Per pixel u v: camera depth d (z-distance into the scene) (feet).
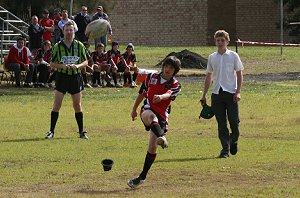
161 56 262.06
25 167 85.35
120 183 76.18
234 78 91.86
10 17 287.07
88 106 149.48
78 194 70.90
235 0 374.43
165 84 74.02
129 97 166.50
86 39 209.26
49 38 207.51
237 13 374.22
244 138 108.27
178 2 373.61
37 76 192.75
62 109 144.25
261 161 88.02
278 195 69.62
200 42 374.63
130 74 193.77
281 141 104.78
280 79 211.41
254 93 171.94
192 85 192.95
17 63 190.60
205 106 92.94
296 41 367.45
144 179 74.08
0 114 137.28
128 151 96.63
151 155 73.20
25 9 290.97
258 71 236.43
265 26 372.99
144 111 74.08
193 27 374.02
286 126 120.98
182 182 76.33
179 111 140.15
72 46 107.96
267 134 112.57
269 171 81.87
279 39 371.76
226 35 91.71
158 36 374.22
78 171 82.69
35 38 207.00
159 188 73.51
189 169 83.25
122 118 131.95
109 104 153.07
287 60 258.98
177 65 73.92
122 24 374.43
